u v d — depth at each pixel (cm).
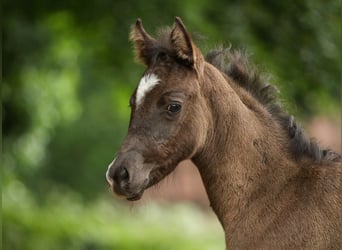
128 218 3328
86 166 3650
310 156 768
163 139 725
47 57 2123
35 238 2106
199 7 1648
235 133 762
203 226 3247
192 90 734
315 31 1578
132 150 720
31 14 1836
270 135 771
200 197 3700
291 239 738
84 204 3541
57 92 2303
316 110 1700
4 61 1886
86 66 2627
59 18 1959
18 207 2620
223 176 766
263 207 757
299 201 747
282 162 766
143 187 721
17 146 2212
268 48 1609
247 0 1631
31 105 2080
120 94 2178
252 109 779
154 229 3045
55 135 3553
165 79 730
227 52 801
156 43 749
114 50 1888
